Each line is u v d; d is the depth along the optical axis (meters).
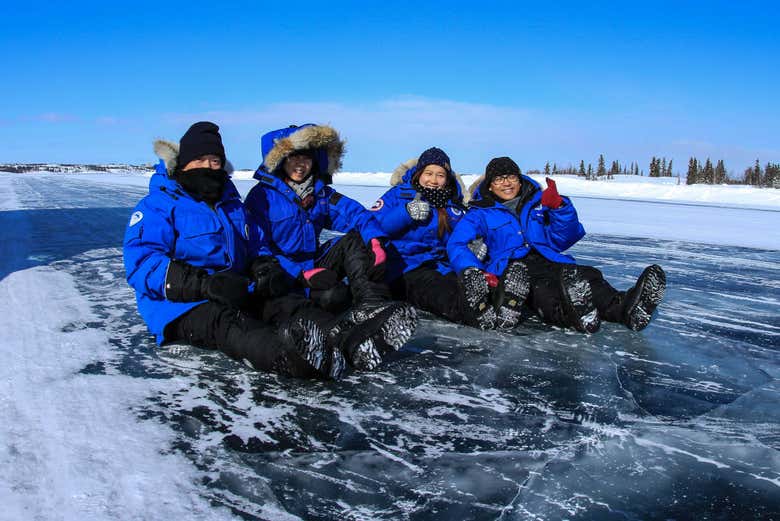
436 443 2.03
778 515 1.64
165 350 2.96
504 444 2.03
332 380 2.61
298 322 2.40
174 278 2.78
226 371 2.69
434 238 4.21
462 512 1.62
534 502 1.68
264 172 3.76
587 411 2.33
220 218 3.12
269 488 1.72
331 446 1.99
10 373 2.57
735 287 5.04
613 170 71.81
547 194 3.85
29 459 1.83
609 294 3.65
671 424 2.23
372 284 3.41
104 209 11.58
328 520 1.58
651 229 10.57
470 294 3.37
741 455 1.98
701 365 2.92
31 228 8.25
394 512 1.62
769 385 2.66
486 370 2.79
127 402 2.30
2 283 4.48
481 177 4.33
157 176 3.15
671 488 1.77
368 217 3.85
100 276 4.87
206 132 3.09
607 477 1.82
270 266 3.07
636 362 2.95
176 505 1.62
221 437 2.04
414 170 4.33
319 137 3.70
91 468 1.79
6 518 1.52
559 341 3.29
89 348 2.95
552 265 3.91
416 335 3.38
